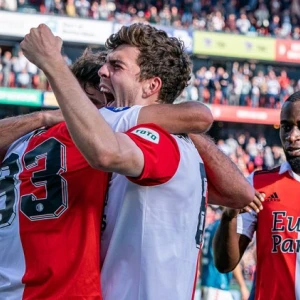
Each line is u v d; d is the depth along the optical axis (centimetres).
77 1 2973
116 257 268
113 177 273
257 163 2931
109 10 3094
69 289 255
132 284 264
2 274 266
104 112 285
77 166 265
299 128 421
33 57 243
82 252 259
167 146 265
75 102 239
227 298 928
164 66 286
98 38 2917
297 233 412
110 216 271
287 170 425
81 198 263
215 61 3222
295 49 3191
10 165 279
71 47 3000
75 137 240
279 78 3127
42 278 258
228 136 3153
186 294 276
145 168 254
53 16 2867
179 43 295
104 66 292
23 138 288
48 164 268
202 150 302
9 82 2712
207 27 3167
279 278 409
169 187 268
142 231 265
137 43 284
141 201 266
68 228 261
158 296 264
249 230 419
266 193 421
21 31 2822
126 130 275
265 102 3039
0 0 2820
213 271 923
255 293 422
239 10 3309
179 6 3238
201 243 291
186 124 278
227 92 2984
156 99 291
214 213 1373
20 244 264
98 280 262
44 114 288
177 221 271
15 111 2917
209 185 311
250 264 1416
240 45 3117
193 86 2941
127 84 284
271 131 3173
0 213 274
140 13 3147
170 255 268
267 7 3359
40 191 265
